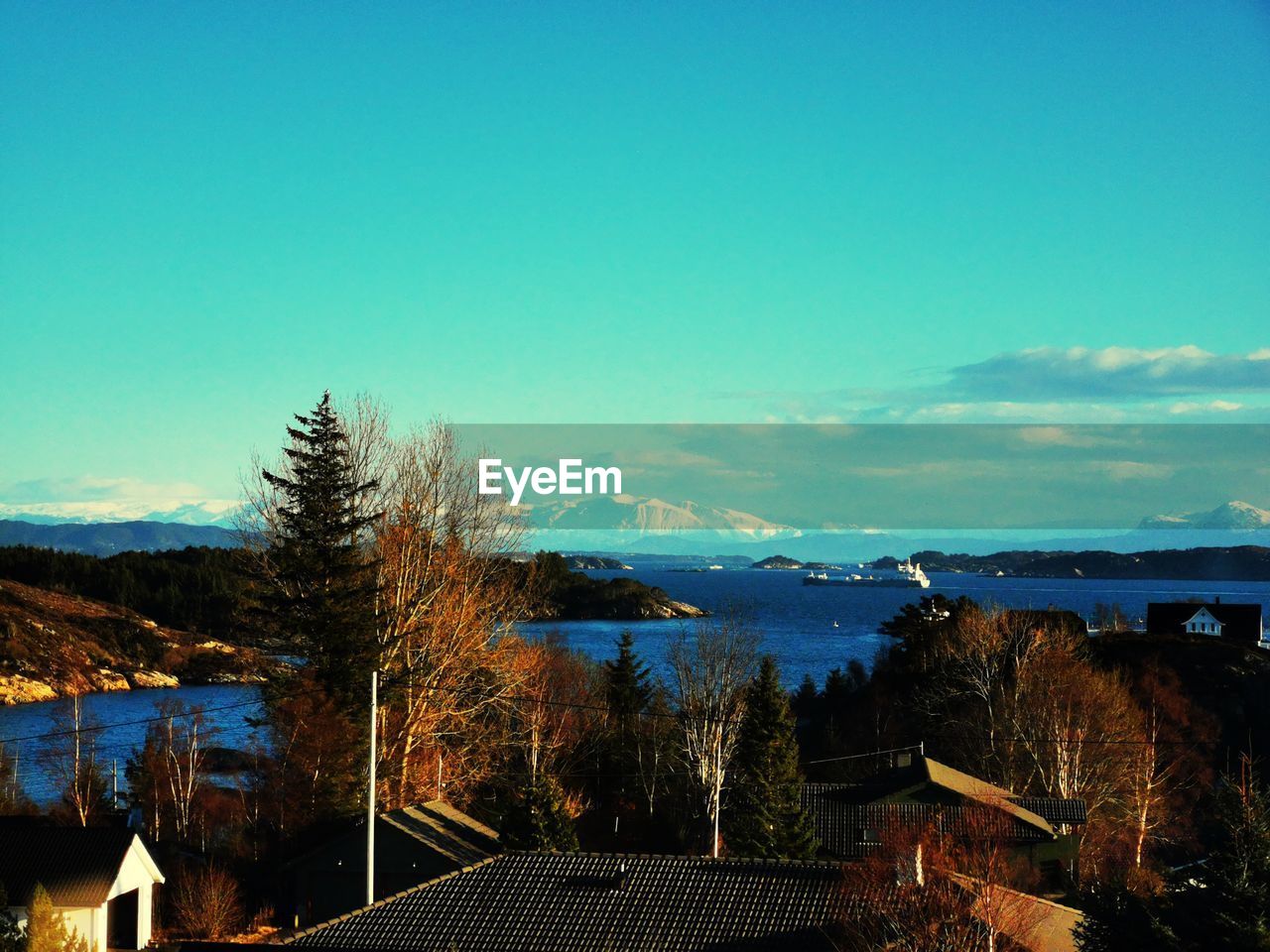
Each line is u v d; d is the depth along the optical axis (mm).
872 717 91875
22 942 38438
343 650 59031
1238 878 30219
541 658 73688
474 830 51094
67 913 45094
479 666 61188
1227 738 79500
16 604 177875
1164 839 63000
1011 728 71250
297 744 58094
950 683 84062
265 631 63781
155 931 49625
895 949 29000
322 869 46438
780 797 58781
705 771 66812
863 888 30859
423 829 47844
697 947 29672
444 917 31484
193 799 66875
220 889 50406
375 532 64125
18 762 94000
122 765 90750
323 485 63219
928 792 55594
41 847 47062
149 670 169750
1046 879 51562
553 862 34094
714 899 31734
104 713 128875
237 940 46812
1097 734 68188
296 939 30891
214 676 168000
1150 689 82312
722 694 72250
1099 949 30547
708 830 65562
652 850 67062
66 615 183250
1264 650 97875
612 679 88188
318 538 62531
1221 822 31906
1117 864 58906
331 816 55812
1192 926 30031
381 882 46094
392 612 60969
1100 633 112375
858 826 56031
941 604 104375
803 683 119875
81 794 66688
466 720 61656
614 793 79062
